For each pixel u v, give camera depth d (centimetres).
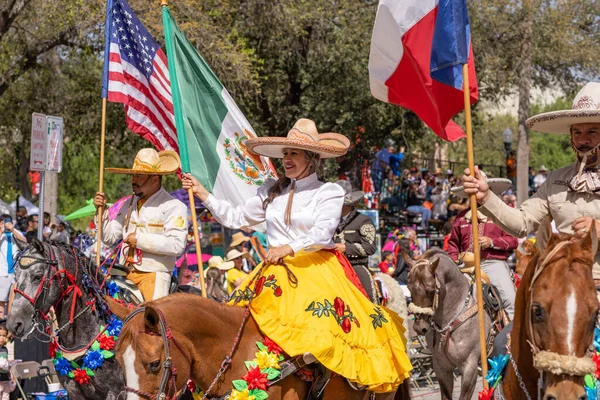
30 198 6212
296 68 4638
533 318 831
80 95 4653
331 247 1155
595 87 1038
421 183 4841
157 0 3612
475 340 1775
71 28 3950
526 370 923
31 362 1842
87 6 3600
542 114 1043
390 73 1274
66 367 1396
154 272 1590
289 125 4719
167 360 939
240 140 1628
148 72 1791
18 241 1500
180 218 1591
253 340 1041
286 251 1070
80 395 1419
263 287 1066
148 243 1555
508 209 1056
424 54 1230
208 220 3675
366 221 1770
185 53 1598
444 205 4559
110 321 1422
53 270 1391
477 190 1061
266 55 4431
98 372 1388
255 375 995
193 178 1321
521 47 4938
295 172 1135
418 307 1766
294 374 1040
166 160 1634
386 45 1257
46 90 4434
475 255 1074
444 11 1141
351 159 4878
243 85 4034
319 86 4638
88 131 4734
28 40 4116
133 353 944
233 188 1608
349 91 4547
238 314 1050
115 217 1655
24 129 4591
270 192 1150
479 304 1073
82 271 1424
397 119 4884
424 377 2547
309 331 1030
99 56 4378
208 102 1609
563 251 838
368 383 1073
